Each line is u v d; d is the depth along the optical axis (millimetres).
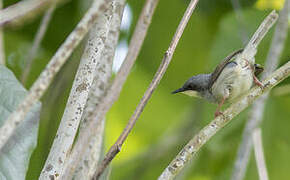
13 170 5863
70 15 12586
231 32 12320
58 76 10578
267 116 12648
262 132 12805
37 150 9781
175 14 14188
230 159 13180
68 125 5711
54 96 10391
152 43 14500
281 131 12812
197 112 13055
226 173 13234
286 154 13125
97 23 6199
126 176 14734
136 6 13531
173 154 14469
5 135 4188
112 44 7012
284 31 9234
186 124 14211
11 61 12531
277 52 9203
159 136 16391
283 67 7520
